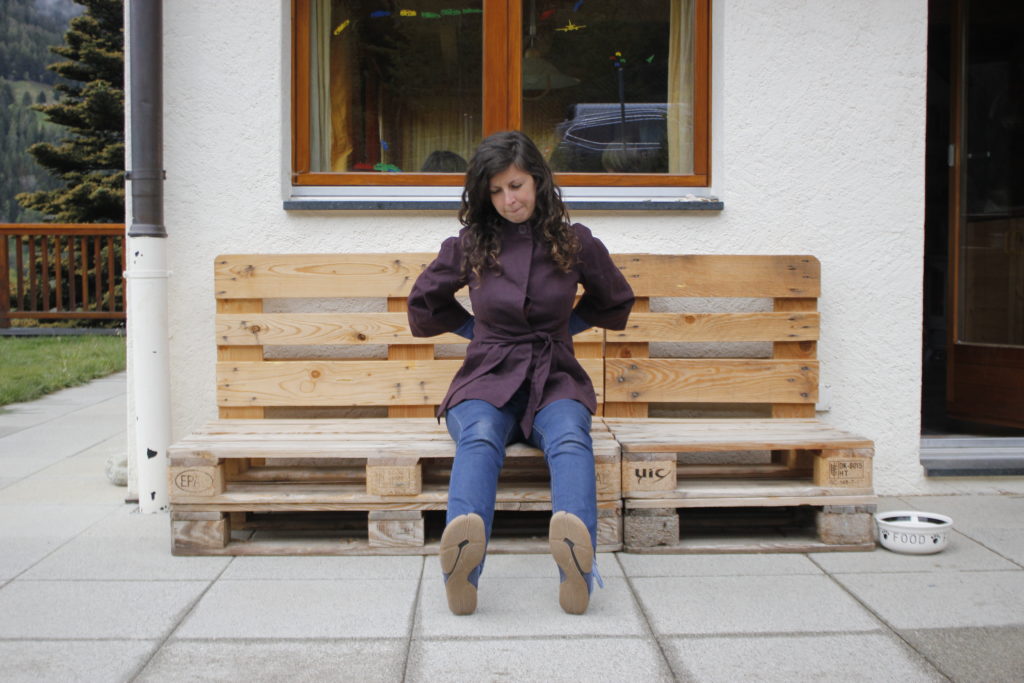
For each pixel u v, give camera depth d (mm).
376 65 3682
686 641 2146
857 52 3494
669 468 2807
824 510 2859
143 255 3252
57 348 9062
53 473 4059
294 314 3357
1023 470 3623
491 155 2475
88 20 17547
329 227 3494
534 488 2832
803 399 3396
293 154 3605
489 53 3678
